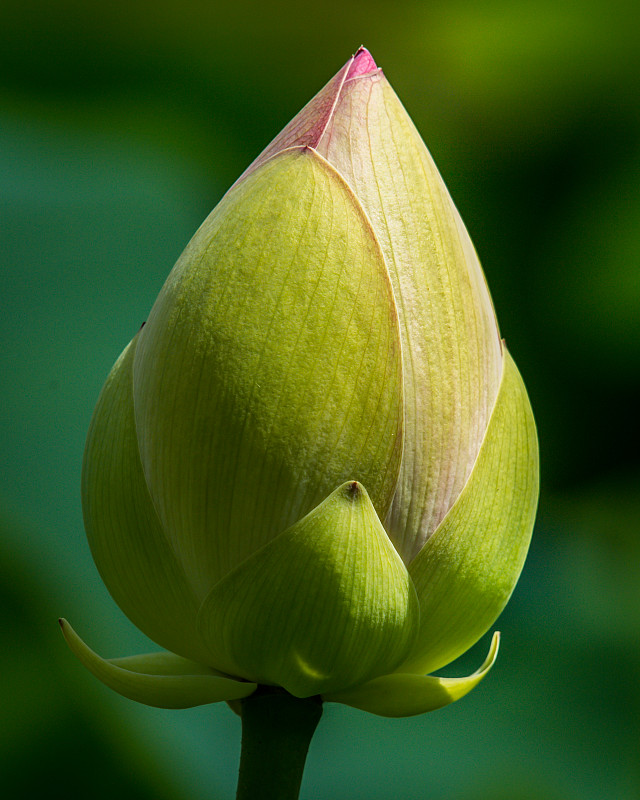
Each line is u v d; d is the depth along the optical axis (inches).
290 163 26.8
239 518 26.6
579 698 33.5
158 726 31.6
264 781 27.1
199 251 26.9
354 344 26.6
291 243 26.6
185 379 26.7
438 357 26.8
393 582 26.6
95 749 31.9
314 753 32.2
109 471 27.1
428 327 26.8
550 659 34.5
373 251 26.7
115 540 27.1
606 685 33.8
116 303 36.3
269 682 27.0
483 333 27.1
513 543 27.2
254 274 26.6
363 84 27.1
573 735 32.5
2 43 41.2
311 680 26.8
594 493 40.2
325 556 26.4
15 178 39.0
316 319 26.6
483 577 27.1
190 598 27.0
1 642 31.9
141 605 27.2
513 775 32.1
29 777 31.6
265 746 27.1
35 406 33.7
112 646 31.8
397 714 27.2
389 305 26.6
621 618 35.1
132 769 31.8
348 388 26.6
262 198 26.8
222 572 26.8
